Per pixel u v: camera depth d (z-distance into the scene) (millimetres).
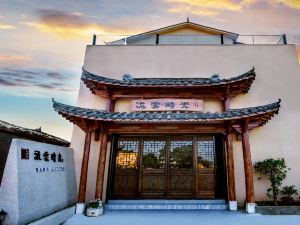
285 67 12289
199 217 8508
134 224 7766
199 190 10391
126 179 10742
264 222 7848
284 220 8094
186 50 12922
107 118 9414
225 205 9750
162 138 11102
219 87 10969
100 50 13188
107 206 9938
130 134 11031
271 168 9750
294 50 12570
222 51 12789
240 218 8344
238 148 10969
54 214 8070
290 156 10898
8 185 6578
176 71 12594
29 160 7375
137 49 13117
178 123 10227
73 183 10602
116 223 7910
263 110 8938
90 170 11031
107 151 10969
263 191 10445
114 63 12922
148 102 11320
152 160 10891
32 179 7340
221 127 10234
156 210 9688
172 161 10812
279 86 11984
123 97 11477
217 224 7656
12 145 6895
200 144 10938
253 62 12492
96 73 12750
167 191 10453
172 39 16047
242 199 10359
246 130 9727
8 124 9547
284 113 11516
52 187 8562
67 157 10406
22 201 6629
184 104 11219
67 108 9352
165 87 10969
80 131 11672
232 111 9352
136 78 12227
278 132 11250
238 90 11250
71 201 10133
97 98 12273
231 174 9750
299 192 10391
